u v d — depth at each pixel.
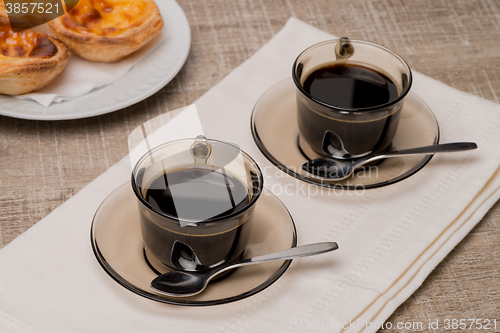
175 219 0.62
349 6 0.88
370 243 0.68
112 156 0.73
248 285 0.64
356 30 0.85
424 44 0.84
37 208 0.70
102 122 0.75
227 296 0.63
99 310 0.64
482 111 0.76
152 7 0.80
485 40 0.85
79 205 0.68
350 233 0.69
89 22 0.80
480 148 0.74
